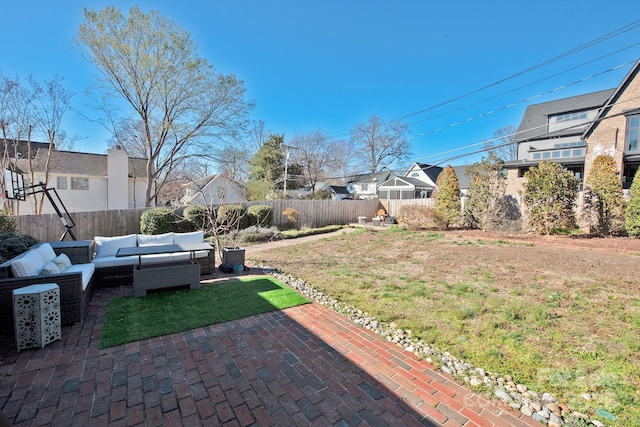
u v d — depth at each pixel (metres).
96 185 18.08
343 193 34.75
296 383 2.38
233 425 1.92
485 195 11.56
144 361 2.65
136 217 10.73
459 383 2.42
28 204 15.79
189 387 2.30
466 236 10.46
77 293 3.37
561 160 17.16
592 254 7.10
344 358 2.77
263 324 3.48
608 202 9.26
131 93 15.02
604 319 3.59
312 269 6.31
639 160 13.48
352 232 12.88
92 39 13.12
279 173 28.48
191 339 3.08
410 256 7.64
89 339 3.04
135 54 14.09
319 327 3.43
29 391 2.21
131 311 3.79
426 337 3.18
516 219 11.68
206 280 5.31
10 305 3.02
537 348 2.94
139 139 19.09
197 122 16.56
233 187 19.62
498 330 3.33
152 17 13.69
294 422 1.96
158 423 1.92
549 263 6.36
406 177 30.39
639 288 4.66
